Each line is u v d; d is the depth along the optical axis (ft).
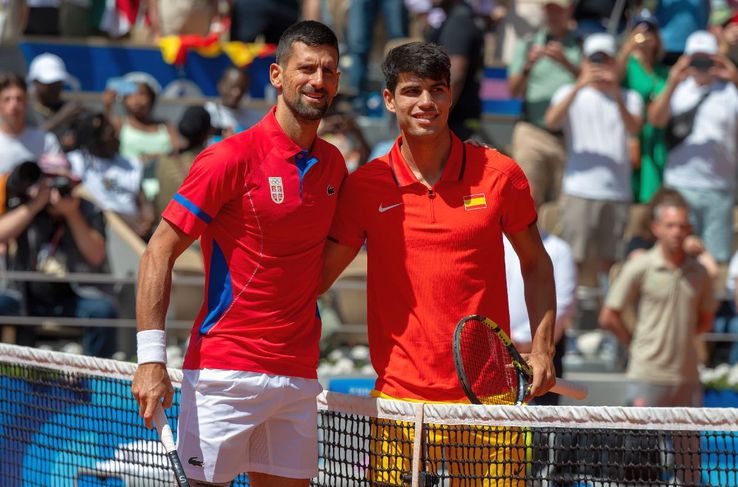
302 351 53.47
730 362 118.62
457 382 56.13
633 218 128.16
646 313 100.27
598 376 115.03
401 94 55.16
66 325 106.83
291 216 51.72
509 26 159.22
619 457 59.62
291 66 51.39
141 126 133.39
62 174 106.73
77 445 70.90
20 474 73.51
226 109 135.95
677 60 143.84
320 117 51.57
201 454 52.26
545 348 57.93
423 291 56.08
